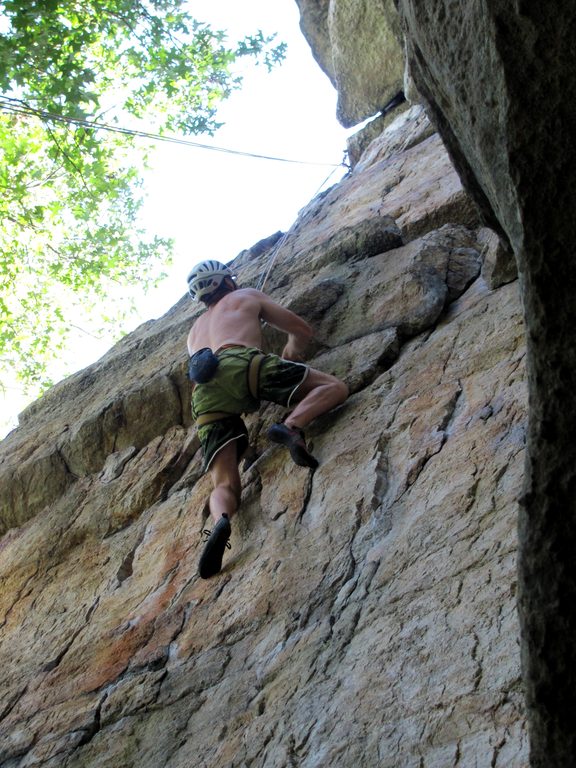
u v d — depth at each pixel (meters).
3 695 4.48
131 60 10.00
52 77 8.67
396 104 9.16
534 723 1.99
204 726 3.48
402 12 3.32
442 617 3.08
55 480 5.93
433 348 4.64
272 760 3.06
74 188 11.55
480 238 5.48
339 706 3.07
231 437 4.55
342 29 9.05
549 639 2.00
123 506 5.33
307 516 4.14
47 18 8.39
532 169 2.25
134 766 3.53
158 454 5.57
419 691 2.88
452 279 5.16
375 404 4.50
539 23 2.29
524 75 2.30
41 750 3.93
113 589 4.81
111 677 4.12
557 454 2.08
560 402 2.10
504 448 3.61
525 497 2.10
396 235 5.79
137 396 5.78
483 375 4.18
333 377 4.64
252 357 4.63
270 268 6.31
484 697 2.70
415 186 6.54
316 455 4.45
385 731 2.84
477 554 3.21
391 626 3.21
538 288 2.18
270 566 4.01
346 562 3.70
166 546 4.81
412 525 3.59
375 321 5.11
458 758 2.59
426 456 3.90
